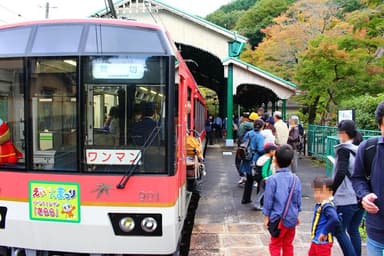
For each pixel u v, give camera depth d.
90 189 3.79
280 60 23.72
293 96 18.91
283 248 4.17
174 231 3.83
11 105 4.00
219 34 17.44
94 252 3.86
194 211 7.21
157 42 3.93
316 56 13.97
